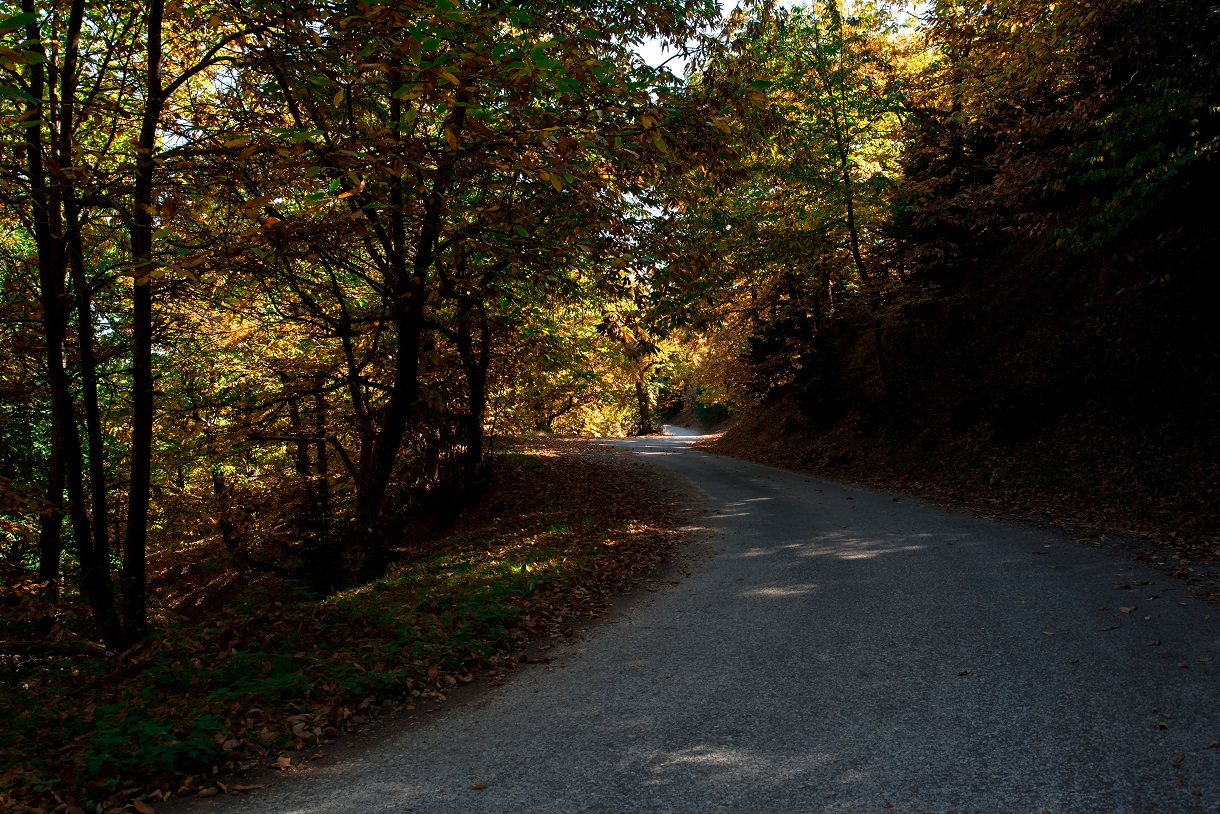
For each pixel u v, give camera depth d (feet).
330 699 16.31
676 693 16.30
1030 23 36.58
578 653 19.99
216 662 18.21
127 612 25.67
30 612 26.13
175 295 28.94
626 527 40.50
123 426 44.16
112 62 28.63
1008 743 12.73
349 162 19.16
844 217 61.67
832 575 26.66
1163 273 44.29
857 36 57.47
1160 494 33.81
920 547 30.42
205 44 30.71
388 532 55.01
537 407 86.89
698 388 143.95
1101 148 36.11
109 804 11.87
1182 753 11.99
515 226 28.73
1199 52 31.27
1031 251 60.54
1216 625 18.40
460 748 14.02
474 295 40.78
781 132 36.04
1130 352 42.98
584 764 12.96
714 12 35.17
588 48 26.18
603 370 102.73
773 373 92.12
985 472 46.32
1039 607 20.98
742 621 21.80
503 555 34.76
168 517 55.52
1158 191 34.88
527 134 20.67
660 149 20.65
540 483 58.85
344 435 55.36
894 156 65.41
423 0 17.31
